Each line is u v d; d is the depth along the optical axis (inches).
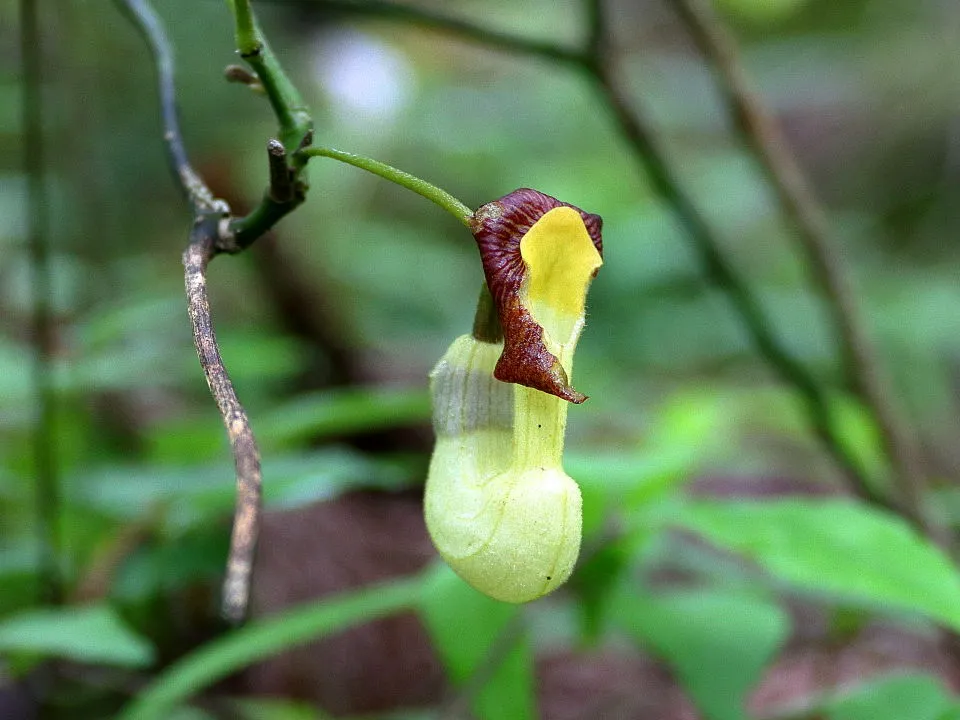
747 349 33.6
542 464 9.9
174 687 12.3
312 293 25.5
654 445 13.9
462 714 13.8
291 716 14.9
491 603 12.1
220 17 28.6
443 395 10.2
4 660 13.9
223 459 16.8
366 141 34.7
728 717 11.7
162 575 14.8
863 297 34.7
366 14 15.5
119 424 20.0
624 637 15.8
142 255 30.8
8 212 27.0
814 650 15.4
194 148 28.5
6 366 16.4
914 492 16.3
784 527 11.8
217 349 9.2
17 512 18.6
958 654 14.0
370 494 20.7
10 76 28.6
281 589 17.8
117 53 28.2
